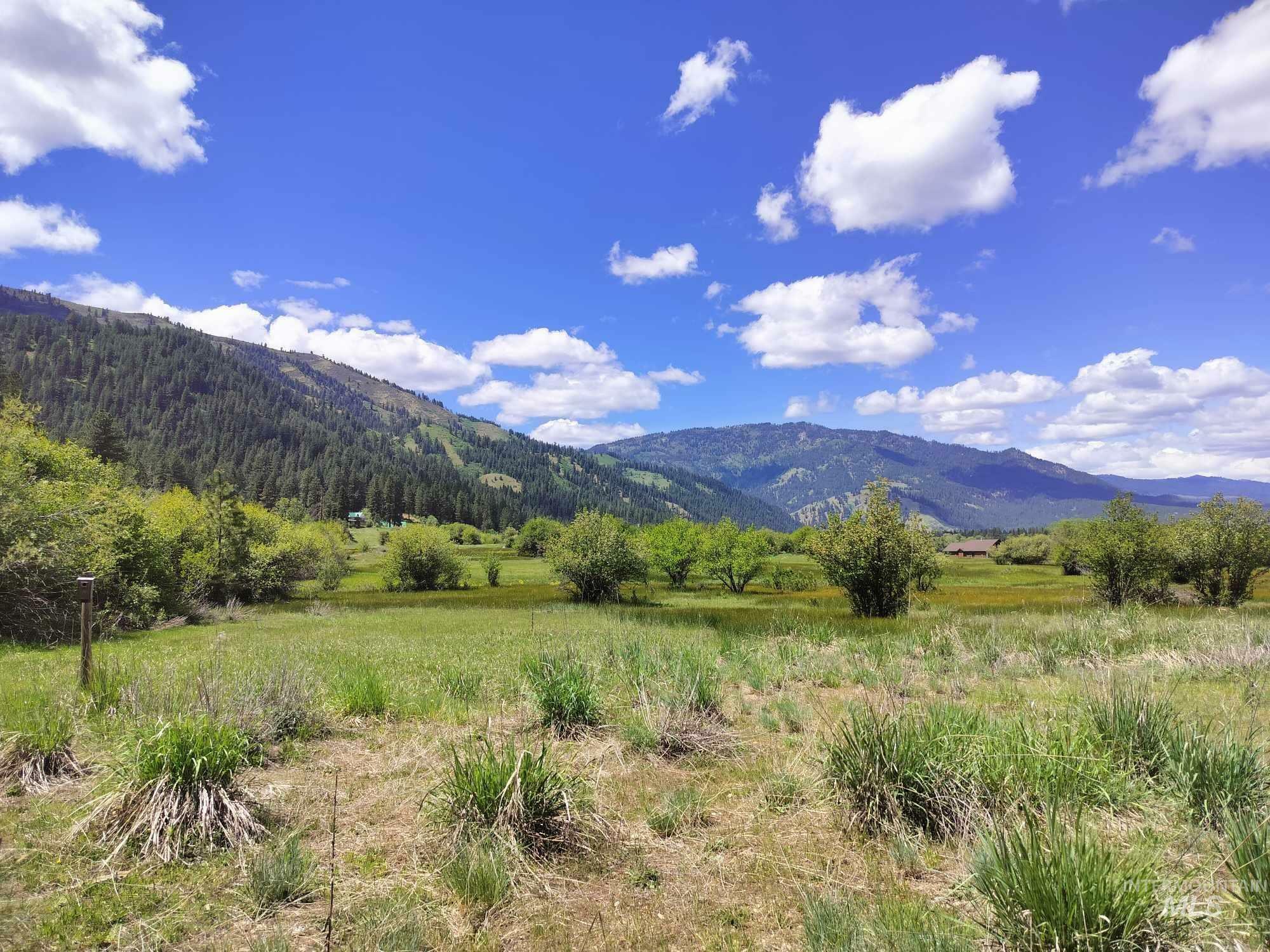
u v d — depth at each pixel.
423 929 3.08
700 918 3.27
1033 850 2.94
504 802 4.11
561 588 46.25
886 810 4.33
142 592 20.53
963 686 8.85
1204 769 4.32
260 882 3.42
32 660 11.48
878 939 2.87
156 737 4.30
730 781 5.40
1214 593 26.67
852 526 25.67
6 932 2.97
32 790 4.66
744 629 19.88
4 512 15.64
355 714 7.47
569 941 3.04
